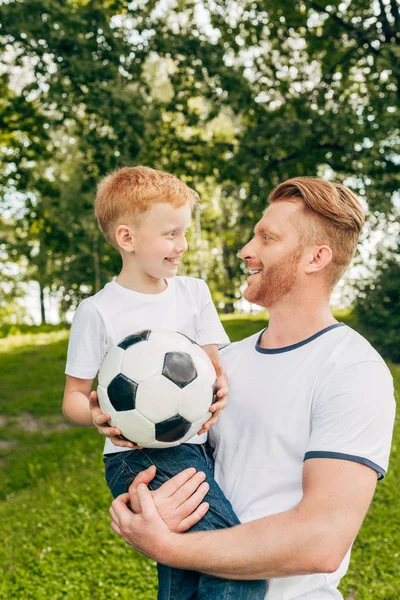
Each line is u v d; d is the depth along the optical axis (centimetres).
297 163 1241
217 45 1034
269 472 175
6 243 1570
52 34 852
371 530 519
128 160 889
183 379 178
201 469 187
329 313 191
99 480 672
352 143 1145
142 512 165
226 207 2420
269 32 1191
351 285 1411
